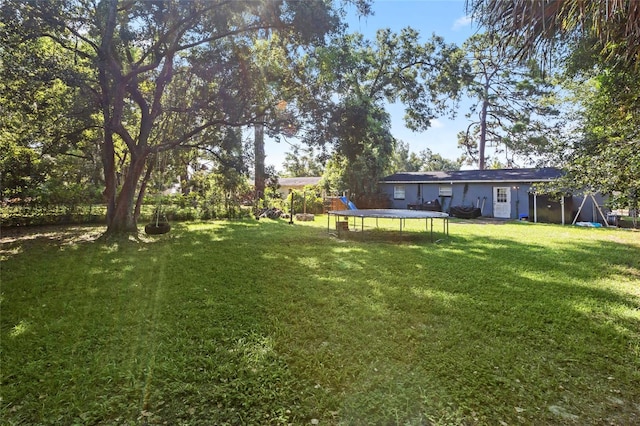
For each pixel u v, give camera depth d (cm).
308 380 251
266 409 219
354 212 1066
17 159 1139
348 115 1024
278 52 1014
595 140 661
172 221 1455
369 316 376
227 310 392
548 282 513
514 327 344
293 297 439
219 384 246
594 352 294
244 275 549
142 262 645
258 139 1458
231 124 1009
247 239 954
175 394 234
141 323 357
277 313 384
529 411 216
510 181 1650
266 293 455
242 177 1457
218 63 933
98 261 654
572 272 574
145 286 490
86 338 321
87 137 1122
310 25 837
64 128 1011
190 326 348
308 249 796
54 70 740
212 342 311
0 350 294
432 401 226
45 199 1177
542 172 1628
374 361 279
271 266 614
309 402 225
